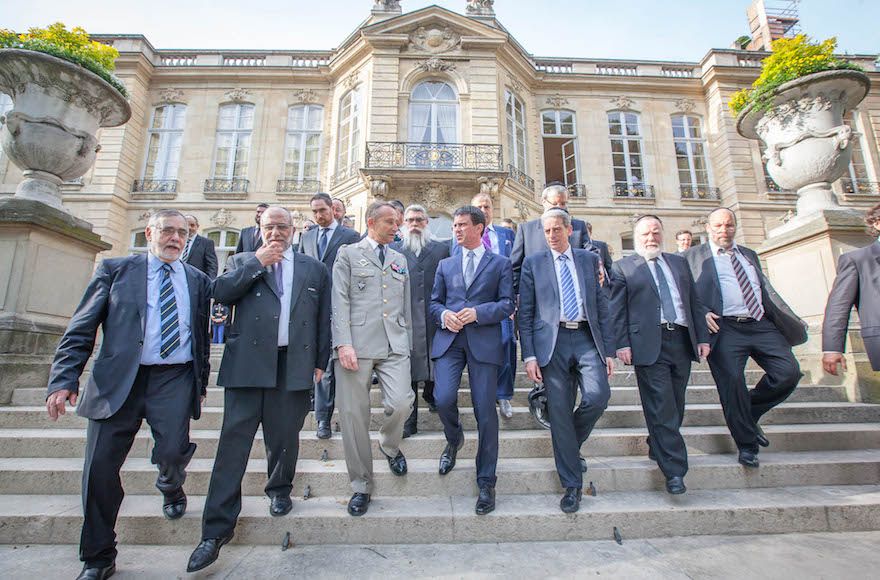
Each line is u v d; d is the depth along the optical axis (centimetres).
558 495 287
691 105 1562
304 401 267
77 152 469
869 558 227
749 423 312
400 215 400
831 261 467
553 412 277
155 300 252
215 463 238
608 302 324
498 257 310
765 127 554
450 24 1320
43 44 446
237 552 239
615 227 1455
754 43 1805
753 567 219
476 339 283
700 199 1480
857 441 356
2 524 247
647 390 299
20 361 400
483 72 1307
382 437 286
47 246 440
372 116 1253
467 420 375
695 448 339
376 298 284
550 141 1527
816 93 510
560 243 307
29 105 454
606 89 1552
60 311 450
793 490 296
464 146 1225
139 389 239
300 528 250
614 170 1509
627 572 216
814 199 511
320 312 284
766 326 325
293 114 1481
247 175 1423
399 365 281
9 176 1341
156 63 1502
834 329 275
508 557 232
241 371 244
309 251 407
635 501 275
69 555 234
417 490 288
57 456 322
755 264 340
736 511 262
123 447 229
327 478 291
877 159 1486
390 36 1301
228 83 1486
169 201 1391
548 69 1573
